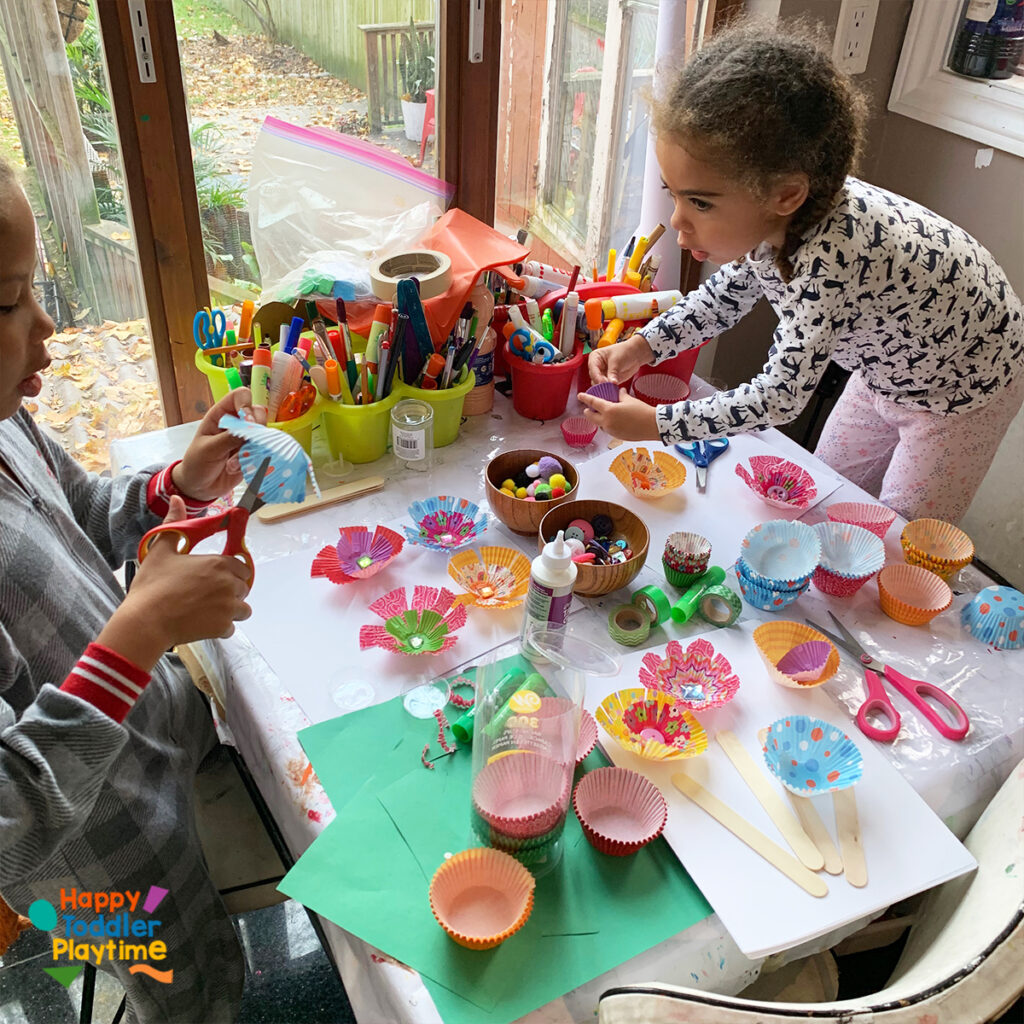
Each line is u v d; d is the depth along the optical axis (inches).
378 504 42.9
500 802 27.3
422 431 43.2
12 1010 47.5
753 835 28.1
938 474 48.9
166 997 33.9
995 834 28.7
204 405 54.2
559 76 57.8
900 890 27.0
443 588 36.9
